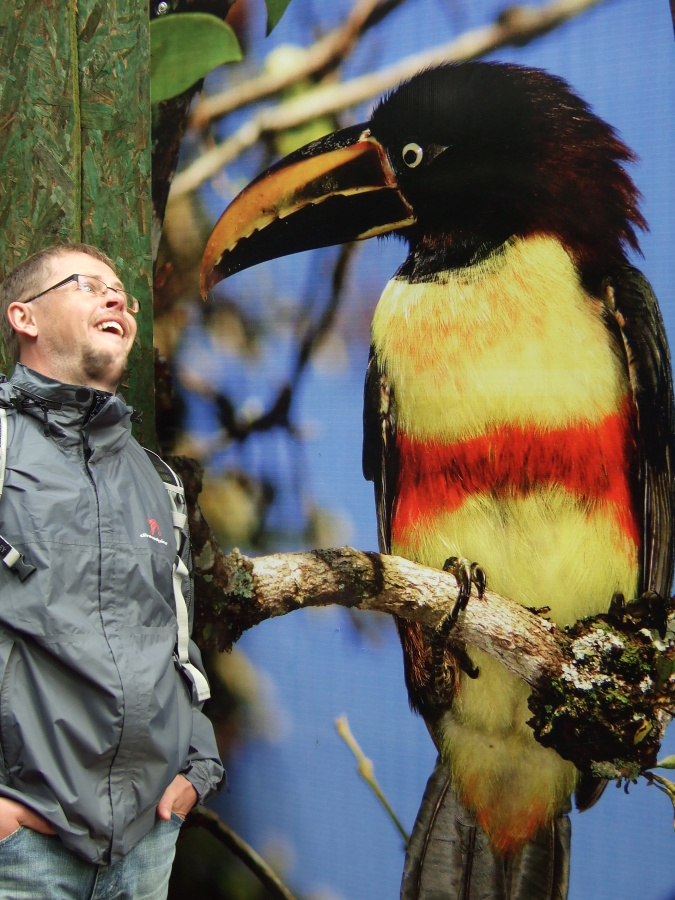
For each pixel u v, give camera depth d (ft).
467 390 5.51
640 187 4.97
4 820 4.07
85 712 4.12
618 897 5.30
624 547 5.19
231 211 6.13
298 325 5.99
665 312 4.96
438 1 5.36
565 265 5.20
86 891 4.34
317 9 5.72
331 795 6.10
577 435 5.25
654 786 5.21
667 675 5.15
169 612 4.53
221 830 6.49
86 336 4.62
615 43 4.96
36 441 4.28
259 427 6.18
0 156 6.38
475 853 5.66
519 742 5.53
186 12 6.10
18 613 4.02
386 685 5.89
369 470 5.84
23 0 6.27
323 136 5.78
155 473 4.84
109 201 6.36
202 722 5.07
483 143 5.33
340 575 5.97
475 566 5.57
